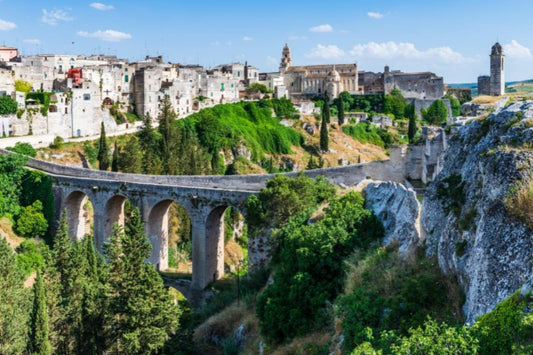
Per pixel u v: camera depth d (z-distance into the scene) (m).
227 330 46.28
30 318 38.84
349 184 56.78
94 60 173.12
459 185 25.31
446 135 45.09
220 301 54.25
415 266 25.41
